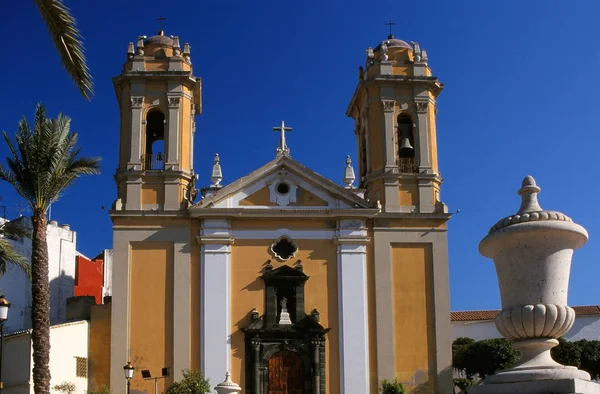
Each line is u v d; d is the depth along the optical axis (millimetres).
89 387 38938
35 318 28844
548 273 12781
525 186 13438
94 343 39594
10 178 29688
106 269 59594
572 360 52969
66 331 37719
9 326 49625
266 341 39406
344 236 41094
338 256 40906
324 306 40344
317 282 40656
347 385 39156
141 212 40562
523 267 12883
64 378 37156
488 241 13227
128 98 42625
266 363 39188
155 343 39188
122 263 40062
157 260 40312
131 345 39094
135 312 39531
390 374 39531
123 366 38406
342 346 39719
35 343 28703
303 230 41250
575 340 58062
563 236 12734
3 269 32938
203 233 40688
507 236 12859
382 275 40844
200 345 39281
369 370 39625
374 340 40031
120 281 39812
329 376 39469
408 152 43719
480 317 60625
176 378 38750
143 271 40094
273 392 39125
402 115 43906
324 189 41781
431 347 40125
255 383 38688
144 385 38594
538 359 12617
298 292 40219
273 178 41875
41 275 29203
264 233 41094
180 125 42344
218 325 39531
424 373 39750
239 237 40938
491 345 53125
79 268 57438
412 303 40656
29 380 35500
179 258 40344
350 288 40500
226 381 29547
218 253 40469
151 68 42844
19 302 50750
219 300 39844
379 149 42969
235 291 40219
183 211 40875
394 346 39969
